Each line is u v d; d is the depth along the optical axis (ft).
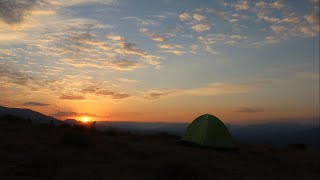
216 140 78.13
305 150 91.61
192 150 71.77
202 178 45.06
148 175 45.50
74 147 62.54
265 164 61.00
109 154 58.90
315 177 51.19
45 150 57.67
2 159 49.49
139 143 77.77
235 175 50.03
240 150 79.87
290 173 53.72
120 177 43.16
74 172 43.88
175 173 44.60
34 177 41.27
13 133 77.36
